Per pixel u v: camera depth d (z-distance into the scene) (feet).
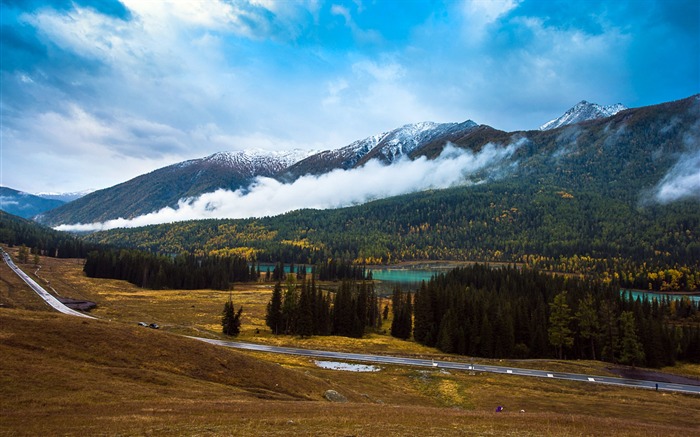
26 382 128.88
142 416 111.55
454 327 407.03
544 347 393.91
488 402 226.99
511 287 583.17
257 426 107.45
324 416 125.80
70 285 647.56
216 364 189.98
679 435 125.08
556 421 138.51
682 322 570.87
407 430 111.96
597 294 472.44
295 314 418.31
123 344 181.37
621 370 318.24
